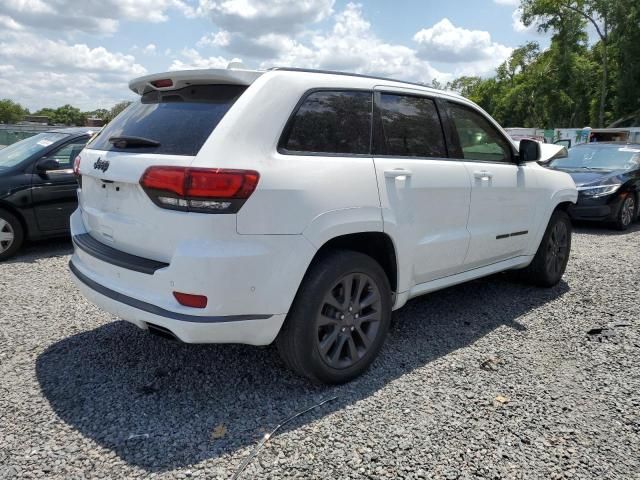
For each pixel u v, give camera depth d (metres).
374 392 3.22
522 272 5.49
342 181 3.12
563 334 4.22
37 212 6.59
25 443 2.63
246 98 2.90
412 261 3.65
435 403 3.10
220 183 2.63
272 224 2.79
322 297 3.07
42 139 7.09
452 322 4.46
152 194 2.78
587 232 9.70
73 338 3.95
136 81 3.43
